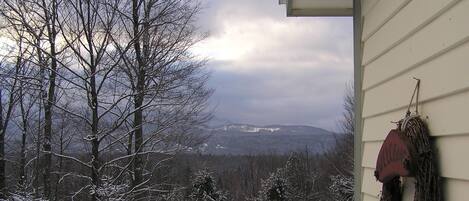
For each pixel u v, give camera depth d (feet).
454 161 6.92
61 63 50.75
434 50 7.57
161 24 57.21
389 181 8.68
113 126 51.44
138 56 55.11
